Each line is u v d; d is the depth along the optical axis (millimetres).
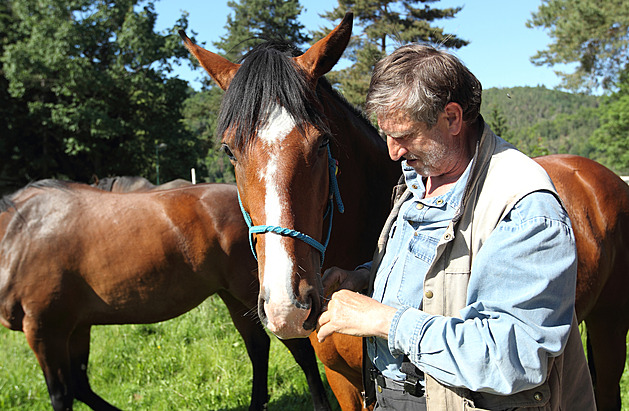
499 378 902
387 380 1232
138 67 18531
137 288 3059
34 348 3070
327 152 1426
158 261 3033
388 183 1899
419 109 1019
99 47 18516
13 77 16375
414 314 1014
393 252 1239
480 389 925
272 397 3445
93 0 18094
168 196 3164
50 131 18234
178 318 4680
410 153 1102
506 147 1110
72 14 18047
